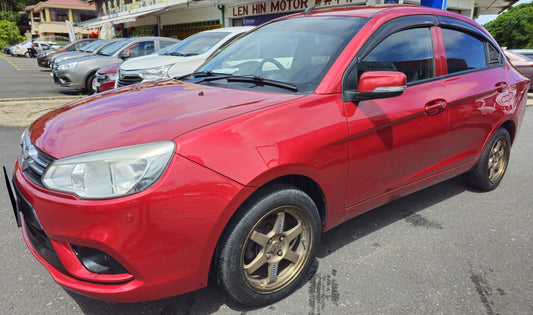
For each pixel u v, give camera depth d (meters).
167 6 19.05
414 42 2.78
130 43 10.23
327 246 2.80
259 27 3.36
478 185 3.74
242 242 1.91
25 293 2.22
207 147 1.76
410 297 2.24
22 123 6.32
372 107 2.38
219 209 1.77
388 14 2.70
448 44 3.06
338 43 2.50
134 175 1.64
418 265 2.57
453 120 2.95
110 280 1.73
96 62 9.82
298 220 2.17
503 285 2.37
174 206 1.68
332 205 2.31
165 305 2.14
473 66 3.30
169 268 1.76
